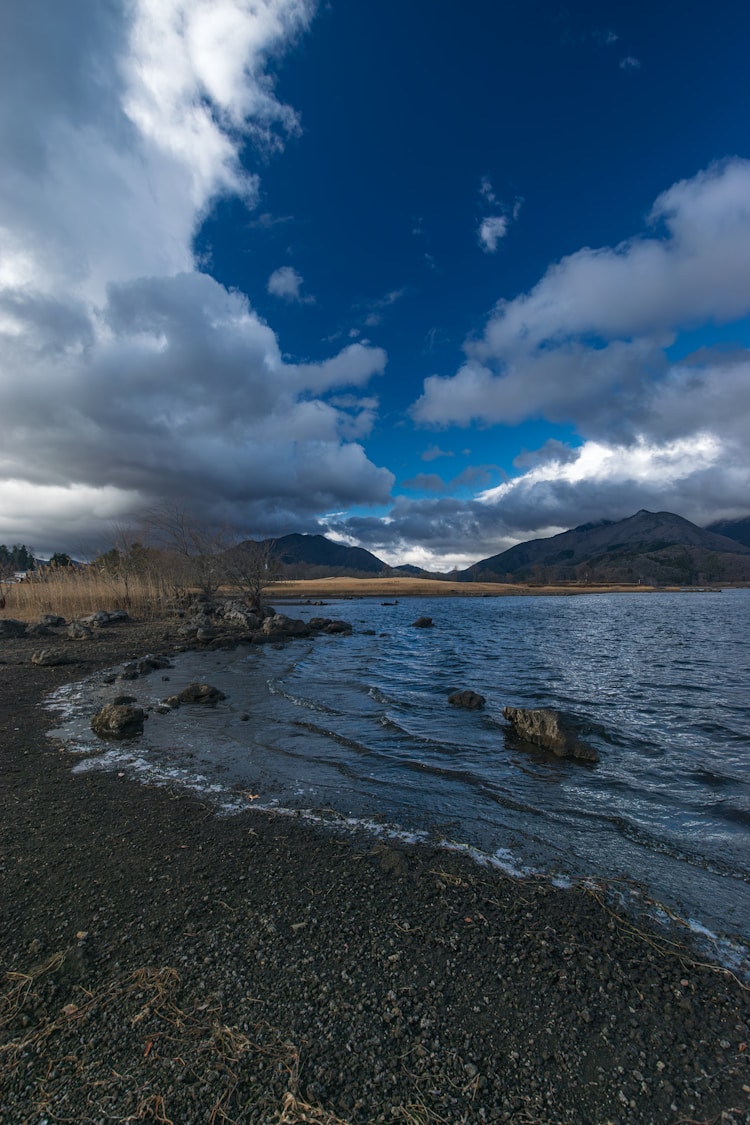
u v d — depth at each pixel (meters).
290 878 5.20
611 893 5.09
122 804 7.05
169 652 22.33
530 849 6.01
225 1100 2.80
